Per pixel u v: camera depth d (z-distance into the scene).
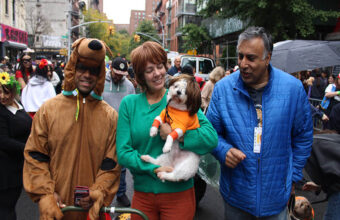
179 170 1.95
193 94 1.97
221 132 2.43
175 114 2.02
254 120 2.22
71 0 51.94
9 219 2.78
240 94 2.28
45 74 5.29
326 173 2.32
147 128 2.08
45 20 42.00
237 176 2.26
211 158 3.50
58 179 2.08
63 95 2.15
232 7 14.93
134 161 1.99
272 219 2.24
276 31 12.85
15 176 2.78
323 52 6.39
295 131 2.31
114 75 4.16
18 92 2.89
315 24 14.91
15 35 26.83
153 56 1.99
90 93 2.16
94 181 2.17
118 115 2.21
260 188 2.18
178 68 7.57
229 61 22.64
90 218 1.91
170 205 2.05
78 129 2.10
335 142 2.39
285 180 2.24
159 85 2.06
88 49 1.97
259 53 2.11
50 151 2.11
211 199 4.50
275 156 2.19
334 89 6.76
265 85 2.27
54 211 1.89
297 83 2.28
